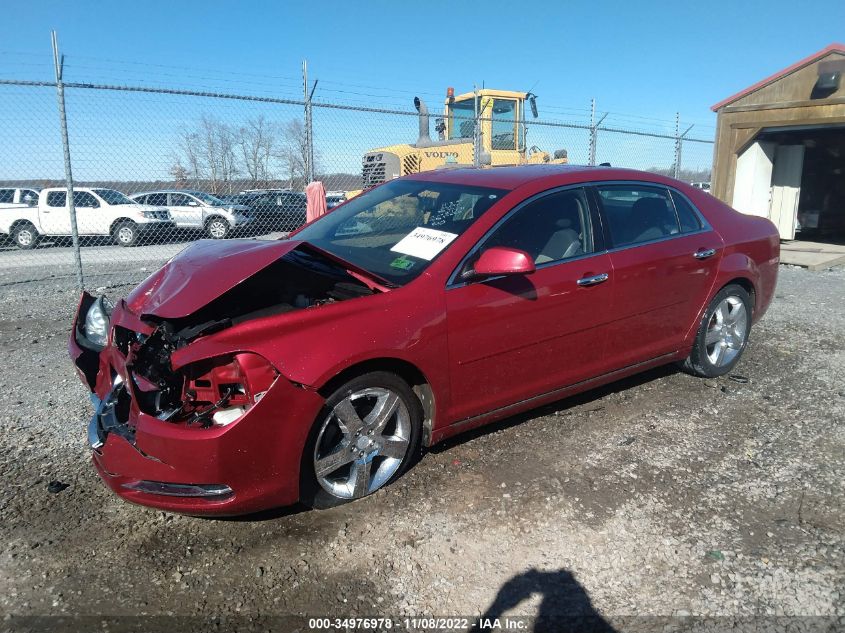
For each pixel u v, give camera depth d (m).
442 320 3.10
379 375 2.96
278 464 2.73
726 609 2.45
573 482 3.30
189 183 10.45
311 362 2.70
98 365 3.39
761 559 2.72
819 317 6.66
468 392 3.30
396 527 2.92
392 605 2.46
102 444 2.83
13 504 3.08
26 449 3.62
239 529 2.90
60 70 7.12
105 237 15.38
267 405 2.64
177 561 2.69
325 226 4.18
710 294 4.36
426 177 4.25
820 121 11.41
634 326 3.96
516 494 3.18
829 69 11.14
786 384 4.67
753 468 3.46
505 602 2.48
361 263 3.46
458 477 3.34
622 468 3.44
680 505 3.11
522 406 3.60
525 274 3.20
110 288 8.45
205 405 2.73
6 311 6.93
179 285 3.03
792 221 13.23
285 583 2.57
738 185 12.78
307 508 3.05
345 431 2.95
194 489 2.64
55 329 6.17
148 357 2.93
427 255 3.30
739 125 12.46
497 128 12.65
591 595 2.52
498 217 3.43
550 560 2.71
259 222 14.26
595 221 3.79
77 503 3.10
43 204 14.97
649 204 4.15
